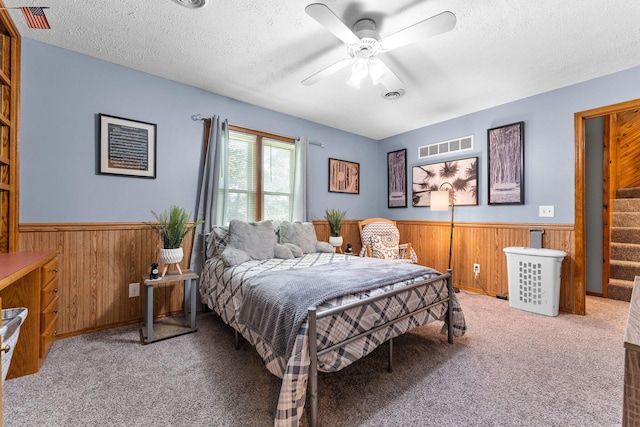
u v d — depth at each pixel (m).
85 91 2.40
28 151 2.17
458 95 3.15
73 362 1.93
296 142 3.78
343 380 1.75
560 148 2.97
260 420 1.41
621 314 2.87
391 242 4.03
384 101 3.32
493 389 1.65
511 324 2.61
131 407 1.49
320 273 1.99
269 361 1.56
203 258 2.96
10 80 2.05
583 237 2.84
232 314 2.12
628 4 1.75
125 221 2.59
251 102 3.36
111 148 2.51
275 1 1.76
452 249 3.92
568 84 2.88
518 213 3.28
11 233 2.07
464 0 1.73
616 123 3.98
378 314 1.69
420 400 1.56
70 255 2.34
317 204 4.11
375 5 1.78
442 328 2.33
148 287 2.26
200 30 2.06
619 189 4.01
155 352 2.09
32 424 1.37
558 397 1.57
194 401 1.55
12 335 1.22
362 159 4.74
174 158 2.86
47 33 2.11
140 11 1.86
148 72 2.69
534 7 1.79
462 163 3.80
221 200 3.10
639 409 0.53
